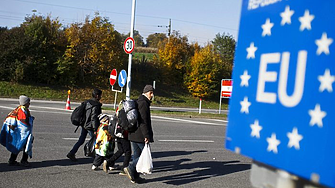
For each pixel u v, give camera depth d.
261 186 1.93
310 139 1.52
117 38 37.53
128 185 6.36
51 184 6.05
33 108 18.84
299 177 1.66
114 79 18.69
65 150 8.85
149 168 6.13
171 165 8.36
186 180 7.05
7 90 29.31
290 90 1.66
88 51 35.75
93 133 7.77
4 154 7.92
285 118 1.67
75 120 7.59
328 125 1.45
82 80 36.12
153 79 43.19
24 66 31.14
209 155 9.86
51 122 13.57
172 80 44.50
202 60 42.47
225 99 46.03
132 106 6.32
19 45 31.22
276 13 1.79
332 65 1.45
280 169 1.67
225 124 19.20
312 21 1.57
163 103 37.91
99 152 7.16
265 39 1.86
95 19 36.34
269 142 1.76
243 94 1.99
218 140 12.93
